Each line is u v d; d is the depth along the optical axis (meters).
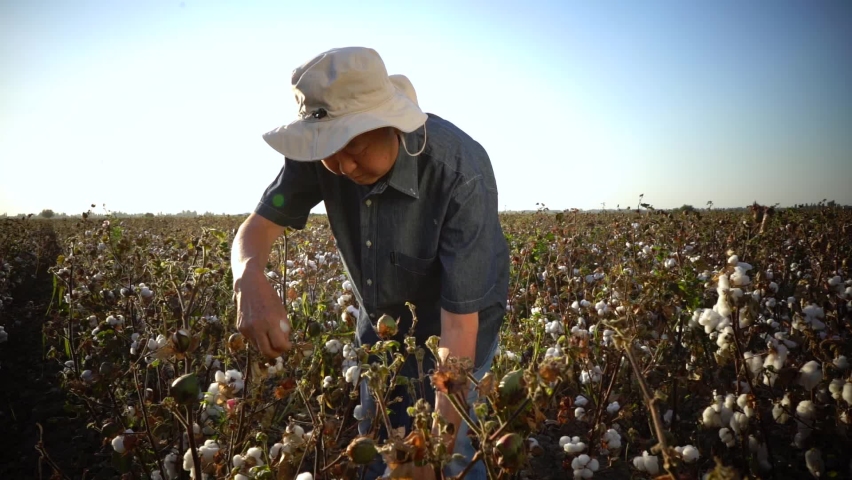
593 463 2.42
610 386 2.79
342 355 2.05
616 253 6.11
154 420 2.33
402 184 1.93
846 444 1.99
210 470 2.04
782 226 6.01
